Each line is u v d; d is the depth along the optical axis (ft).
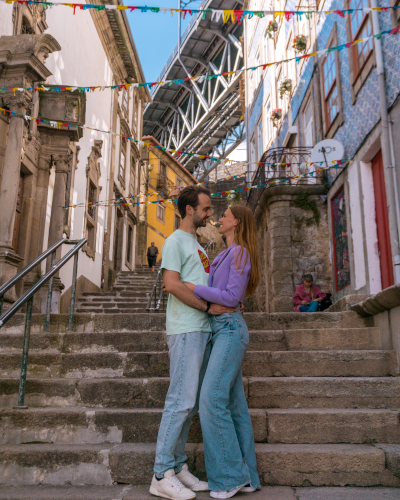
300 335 13.38
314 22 35.58
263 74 56.65
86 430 9.84
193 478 8.61
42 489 8.63
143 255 77.77
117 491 8.44
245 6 68.18
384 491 8.39
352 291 27.04
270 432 9.67
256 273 9.23
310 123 37.40
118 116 53.98
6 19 25.03
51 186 29.66
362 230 25.49
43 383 10.91
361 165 25.63
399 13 20.72
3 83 24.12
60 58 33.22
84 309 33.09
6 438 9.81
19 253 26.32
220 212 104.01
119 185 54.34
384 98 21.84
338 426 9.69
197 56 87.45
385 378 10.89
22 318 14.98
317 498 7.98
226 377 8.45
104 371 11.91
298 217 33.50
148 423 9.84
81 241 15.21
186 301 8.49
